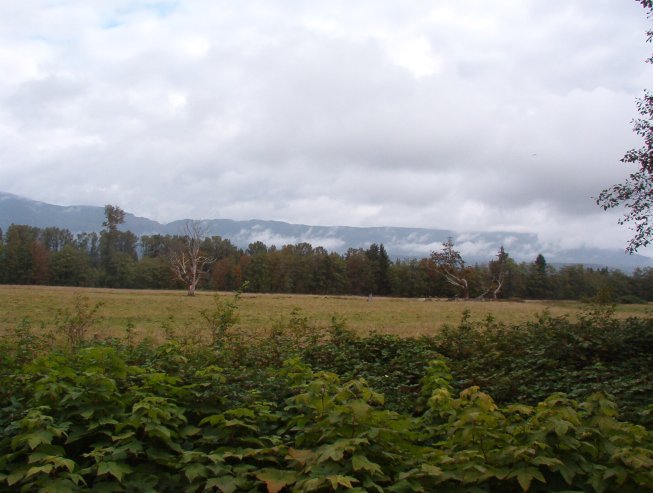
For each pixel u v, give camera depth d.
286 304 49.16
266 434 5.71
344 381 8.73
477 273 104.94
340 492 4.14
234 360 10.41
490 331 13.74
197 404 6.14
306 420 5.31
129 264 120.38
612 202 14.46
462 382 9.06
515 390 8.98
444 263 97.50
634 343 12.45
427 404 6.61
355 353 12.10
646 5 13.75
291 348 11.65
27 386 6.26
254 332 14.55
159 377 6.03
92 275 117.12
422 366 10.45
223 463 4.85
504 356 11.88
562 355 11.78
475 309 47.91
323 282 117.88
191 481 4.52
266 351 11.23
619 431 4.54
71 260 114.19
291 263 117.12
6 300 43.50
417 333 22.28
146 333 19.69
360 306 50.38
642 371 10.12
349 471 4.23
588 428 4.54
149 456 4.88
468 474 4.20
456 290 108.38
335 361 11.03
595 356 11.77
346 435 4.67
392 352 12.69
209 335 15.33
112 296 57.62
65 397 5.41
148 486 4.55
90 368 6.16
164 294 74.06
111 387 5.60
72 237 163.88
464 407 5.23
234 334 11.98
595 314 13.88
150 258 129.62
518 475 4.09
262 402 6.11
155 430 4.96
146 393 5.64
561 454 4.41
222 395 6.35
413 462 4.49
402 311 43.00
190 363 8.08
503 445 4.50
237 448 5.18
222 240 137.00
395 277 117.31
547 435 4.48
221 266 116.38
